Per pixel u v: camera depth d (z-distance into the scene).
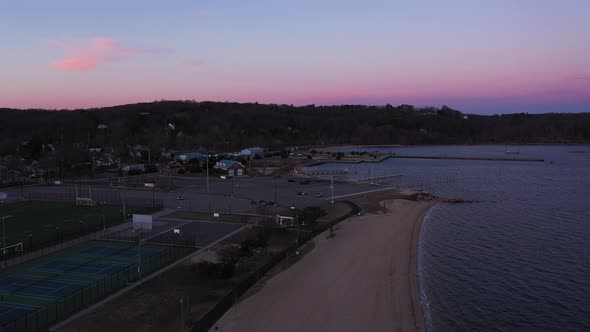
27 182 154.75
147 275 59.22
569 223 96.12
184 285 55.62
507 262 69.69
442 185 158.88
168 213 100.19
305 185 147.75
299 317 48.81
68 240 77.44
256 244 67.31
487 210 111.69
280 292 55.50
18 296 52.69
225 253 65.31
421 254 73.69
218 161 191.12
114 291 53.62
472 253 74.44
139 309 48.53
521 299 55.69
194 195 125.69
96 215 98.00
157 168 189.75
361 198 122.94
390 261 69.00
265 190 135.25
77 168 180.88
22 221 92.56
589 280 61.78
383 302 53.66
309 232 82.56
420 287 59.06
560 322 49.78
